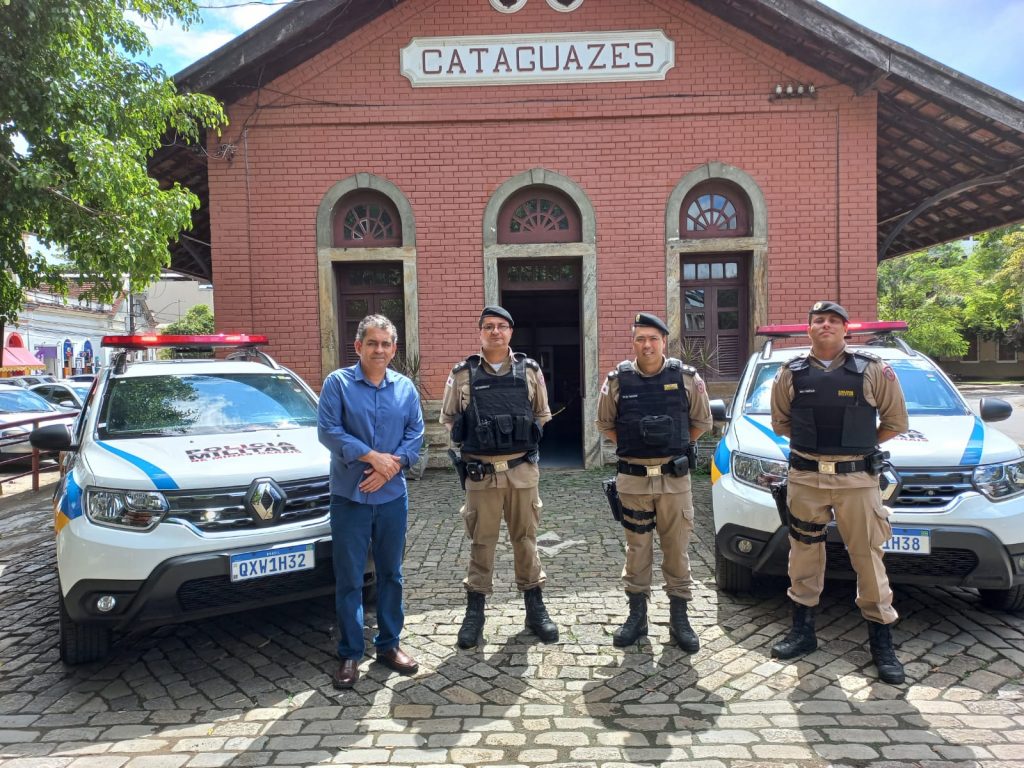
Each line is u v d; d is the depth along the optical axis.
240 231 8.37
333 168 8.39
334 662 3.51
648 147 8.33
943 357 37.00
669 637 3.70
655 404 3.58
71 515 3.35
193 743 2.79
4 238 6.16
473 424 3.63
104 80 6.47
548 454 9.78
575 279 8.80
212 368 4.78
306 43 8.24
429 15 8.27
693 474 7.90
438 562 5.04
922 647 3.54
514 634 3.79
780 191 8.29
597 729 2.85
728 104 8.24
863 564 3.30
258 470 3.53
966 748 2.67
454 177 8.39
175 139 8.15
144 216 6.25
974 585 3.56
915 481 3.64
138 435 3.97
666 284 8.38
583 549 5.28
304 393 4.82
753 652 3.52
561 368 11.88
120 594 3.19
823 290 8.30
